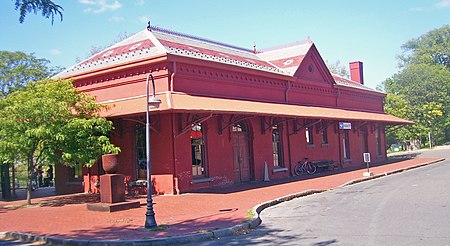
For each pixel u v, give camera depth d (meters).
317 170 26.84
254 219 11.06
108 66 18.81
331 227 9.83
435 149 53.00
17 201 18.56
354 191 16.72
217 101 18.34
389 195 14.66
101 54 22.03
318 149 27.02
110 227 10.98
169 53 17.17
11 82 33.88
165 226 10.72
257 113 18.27
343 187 18.64
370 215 11.03
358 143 32.03
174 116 17.28
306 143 25.92
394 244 7.79
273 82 23.42
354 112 30.45
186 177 17.56
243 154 21.28
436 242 7.75
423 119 56.53
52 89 16.22
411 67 62.53
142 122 16.80
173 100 16.31
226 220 11.24
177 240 9.37
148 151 11.02
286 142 24.19
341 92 30.55
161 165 17.39
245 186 19.27
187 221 11.39
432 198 13.27
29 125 14.96
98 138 16.17
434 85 57.28
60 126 15.35
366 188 17.50
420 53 76.19
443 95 57.50
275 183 20.41
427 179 19.45
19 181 28.47
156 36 21.08
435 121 57.16
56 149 15.81
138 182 17.98
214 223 10.91
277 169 22.94
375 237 8.45
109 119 18.42
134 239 9.37
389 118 34.19
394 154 48.97
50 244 9.77
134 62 18.00
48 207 15.58
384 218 10.45
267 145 22.50
